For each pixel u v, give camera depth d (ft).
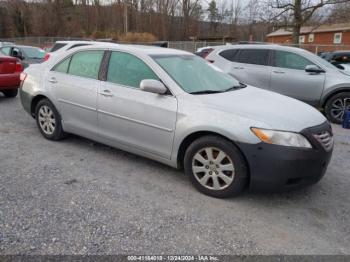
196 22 175.42
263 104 12.70
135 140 14.14
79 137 18.47
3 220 10.22
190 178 12.75
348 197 12.73
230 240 9.81
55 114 17.11
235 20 175.32
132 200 11.81
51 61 17.78
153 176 13.85
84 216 10.65
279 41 152.87
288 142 11.02
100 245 9.30
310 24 86.22
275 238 10.00
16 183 12.67
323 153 11.58
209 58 29.63
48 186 12.56
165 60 14.24
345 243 9.89
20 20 175.11
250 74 27.32
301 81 25.76
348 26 125.49
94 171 14.11
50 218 10.44
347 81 24.38
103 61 15.28
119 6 171.83
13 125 20.63
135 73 14.17
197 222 10.63
